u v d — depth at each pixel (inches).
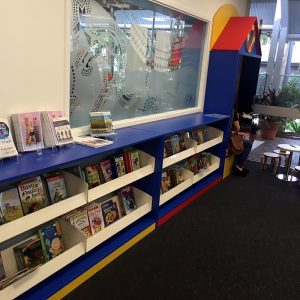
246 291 82.4
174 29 128.0
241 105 189.6
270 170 184.4
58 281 75.8
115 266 88.5
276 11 239.0
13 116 71.2
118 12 97.9
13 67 69.6
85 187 76.9
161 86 128.2
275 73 247.6
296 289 84.4
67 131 80.1
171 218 118.6
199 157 144.1
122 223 93.0
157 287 81.5
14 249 69.4
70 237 79.6
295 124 257.6
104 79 98.0
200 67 153.2
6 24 66.4
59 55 79.6
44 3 73.2
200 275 87.4
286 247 104.5
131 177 93.3
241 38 150.9
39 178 72.8
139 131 104.0
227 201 137.6
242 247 102.7
